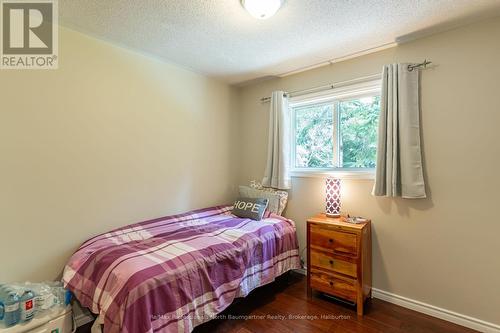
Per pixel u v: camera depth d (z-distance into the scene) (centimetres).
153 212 252
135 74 238
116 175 223
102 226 213
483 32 184
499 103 179
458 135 194
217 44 224
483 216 185
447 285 199
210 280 171
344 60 254
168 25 193
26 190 174
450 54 197
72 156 196
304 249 282
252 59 256
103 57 215
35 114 178
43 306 153
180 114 277
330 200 242
